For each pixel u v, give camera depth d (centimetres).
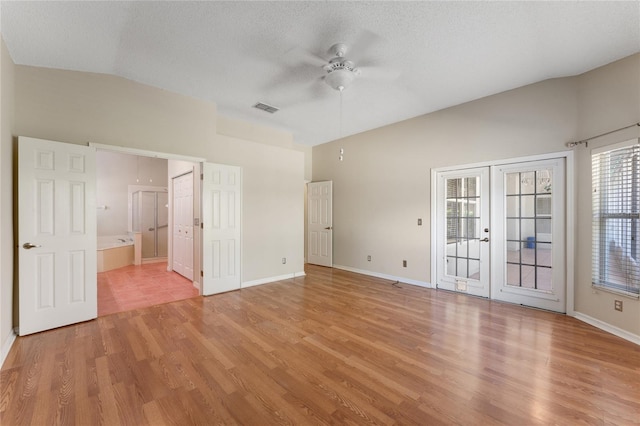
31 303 266
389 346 249
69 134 294
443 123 422
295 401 177
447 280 425
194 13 215
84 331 277
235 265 432
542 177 341
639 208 257
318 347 248
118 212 708
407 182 469
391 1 201
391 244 495
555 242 332
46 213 274
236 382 196
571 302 319
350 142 563
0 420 158
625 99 267
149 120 345
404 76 318
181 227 529
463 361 224
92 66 294
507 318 314
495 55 273
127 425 156
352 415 165
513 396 182
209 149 402
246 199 450
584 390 188
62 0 195
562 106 322
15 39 236
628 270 265
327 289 435
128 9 208
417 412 167
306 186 691
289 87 347
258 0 201
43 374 203
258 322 303
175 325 295
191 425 157
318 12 213
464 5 205
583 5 203
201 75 318
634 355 233
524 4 203
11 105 257
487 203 384
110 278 507
